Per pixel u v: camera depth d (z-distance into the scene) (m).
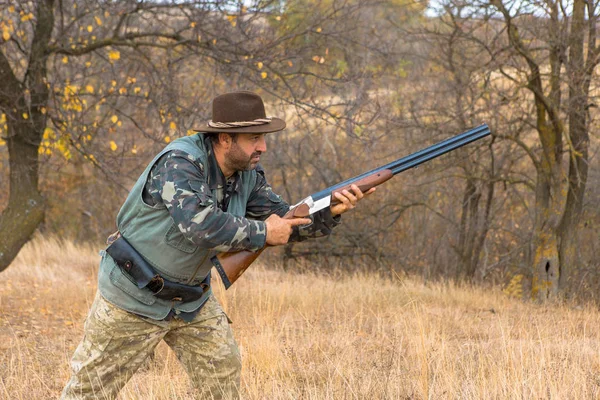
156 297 2.88
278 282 9.55
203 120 7.73
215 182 2.83
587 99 10.55
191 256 2.85
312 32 8.20
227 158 2.83
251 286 8.76
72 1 8.70
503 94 10.43
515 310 8.58
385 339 5.80
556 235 11.66
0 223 7.50
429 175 13.45
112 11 7.76
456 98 11.45
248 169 2.87
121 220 2.89
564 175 11.34
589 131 10.86
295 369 4.88
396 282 9.79
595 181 14.12
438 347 4.90
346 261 15.98
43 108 7.43
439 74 12.62
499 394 3.81
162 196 2.66
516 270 15.58
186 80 10.17
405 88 12.92
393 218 16.73
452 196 16.44
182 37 8.01
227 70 7.86
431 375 4.52
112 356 2.89
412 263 15.84
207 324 3.03
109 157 7.79
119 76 8.77
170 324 2.98
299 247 15.62
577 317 7.80
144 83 8.87
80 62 9.65
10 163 7.66
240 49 7.86
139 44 7.87
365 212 15.20
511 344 5.02
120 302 2.86
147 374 4.61
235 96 2.77
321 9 9.21
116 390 2.94
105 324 2.87
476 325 6.93
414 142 11.62
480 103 11.07
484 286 13.69
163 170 2.70
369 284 9.15
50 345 5.80
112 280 2.87
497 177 12.95
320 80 8.35
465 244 15.73
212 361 3.05
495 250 17.28
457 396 3.86
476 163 12.81
